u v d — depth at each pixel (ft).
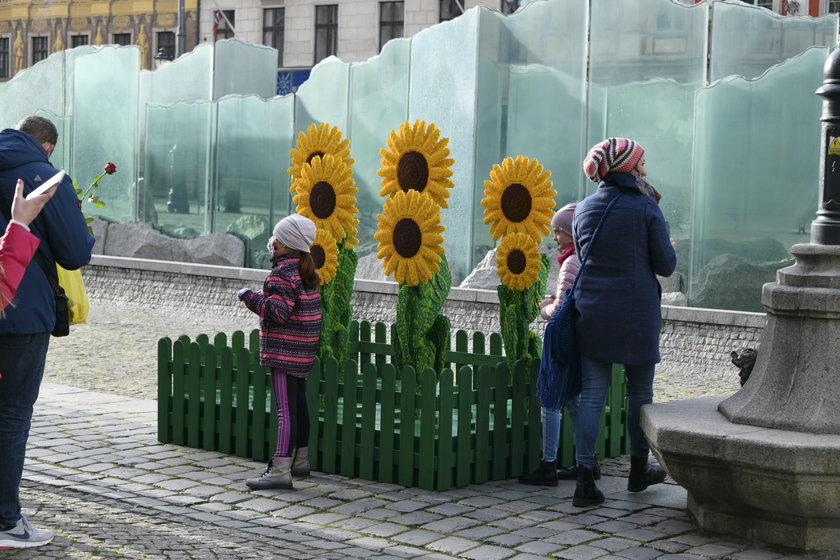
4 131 17.87
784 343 19.44
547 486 23.57
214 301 64.28
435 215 24.85
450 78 65.21
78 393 34.24
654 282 21.80
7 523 17.65
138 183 82.12
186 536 19.06
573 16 61.82
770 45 57.62
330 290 26.03
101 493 22.00
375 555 18.45
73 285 19.03
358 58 144.25
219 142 78.13
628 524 20.54
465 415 23.16
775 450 17.70
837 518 18.34
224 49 83.51
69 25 171.12
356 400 23.86
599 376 21.88
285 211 75.20
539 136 63.16
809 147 55.11
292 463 23.06
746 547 19.07
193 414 26.53
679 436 18.85
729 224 57.11
